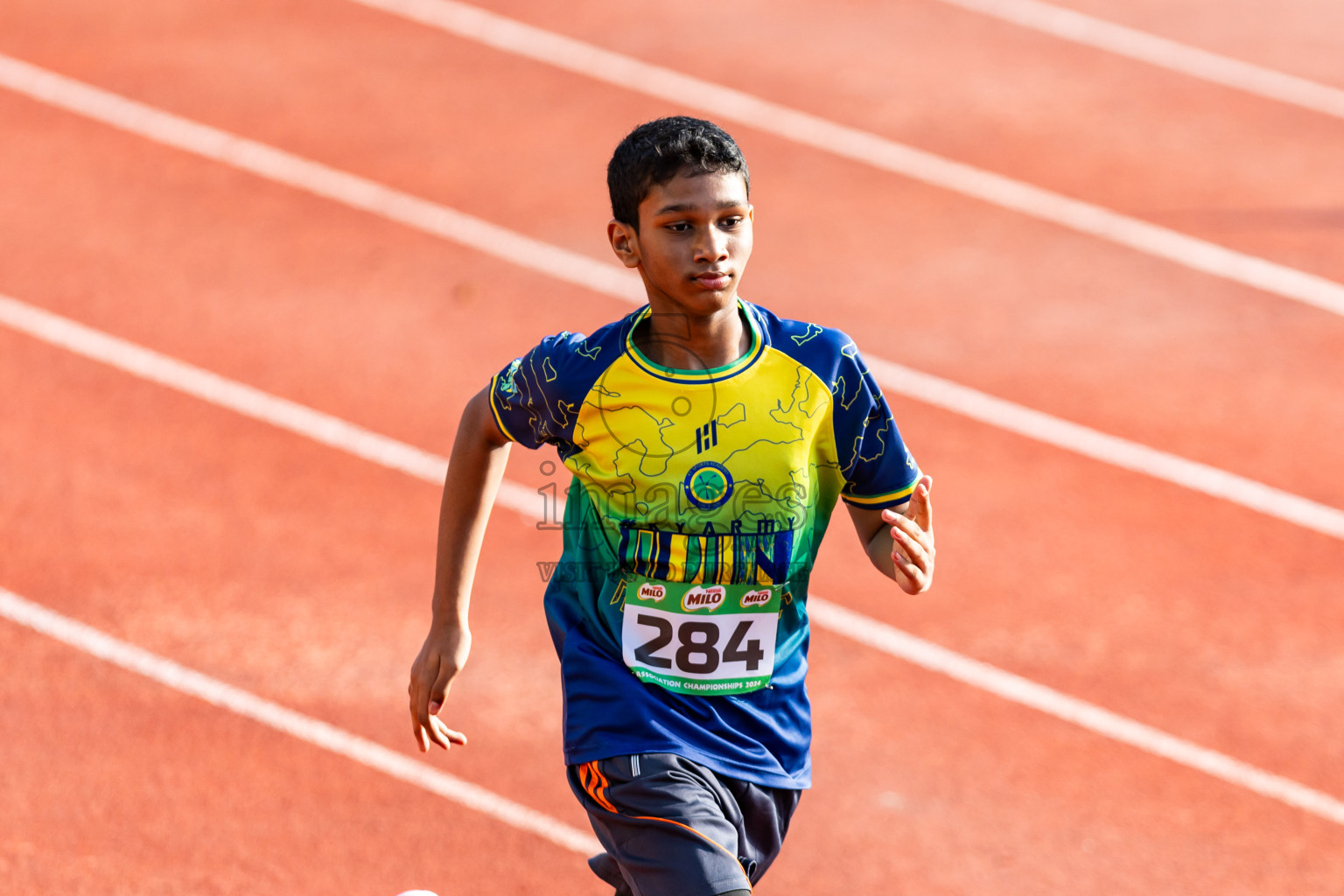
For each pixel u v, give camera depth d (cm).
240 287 3375
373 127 4222
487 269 3544
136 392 2928
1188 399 3070
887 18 5112
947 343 3281
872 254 3700
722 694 1078
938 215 3909
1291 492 2742
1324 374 3192
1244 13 5256
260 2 4978
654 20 5034
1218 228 3859
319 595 2309
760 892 1695
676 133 993
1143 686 2152
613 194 1029
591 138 4259
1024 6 5247
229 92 4362
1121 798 1906
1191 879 1755
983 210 3941
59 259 3444
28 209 3669
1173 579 2447
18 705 1997
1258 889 1744
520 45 4806
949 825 1838
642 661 1075
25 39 4612
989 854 1786
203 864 1703
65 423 2803
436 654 1141
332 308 3309
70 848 1717
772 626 1082
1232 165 4219
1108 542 2561
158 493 2586
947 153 4247
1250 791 1928
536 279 3509
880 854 1777
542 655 2177
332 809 1814
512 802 1844
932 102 4547
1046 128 4409
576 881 1706
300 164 3994
